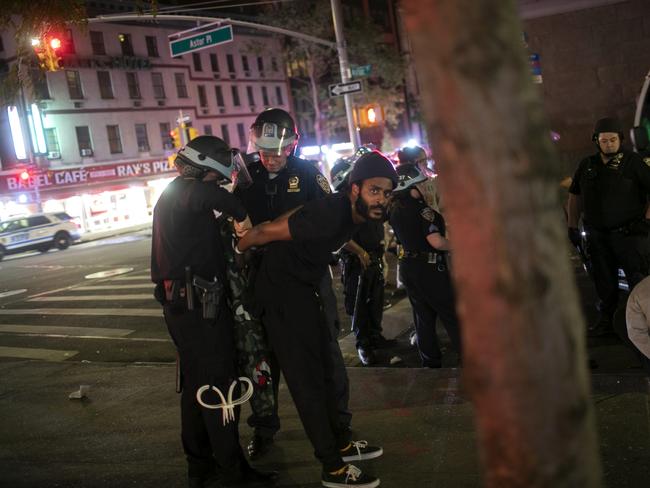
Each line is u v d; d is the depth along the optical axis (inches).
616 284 223.3
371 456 138.4
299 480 135.4
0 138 1455.5
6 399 221.6
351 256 236.7
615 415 143.5
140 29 1663.4
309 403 124.6
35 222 1072.8
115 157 1601.9
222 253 132.2
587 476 31.4
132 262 704.4
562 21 382.0
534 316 29.7
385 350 249.4
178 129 1344.7
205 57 1843.0
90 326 369.1
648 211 211.5
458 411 158.9
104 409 199.3
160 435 171.5
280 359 126.7
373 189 115.3
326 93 1863.9
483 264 29.8
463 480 125.7
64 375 245.3
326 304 144.6
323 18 1733.5
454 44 28.8
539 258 29.5
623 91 382.6
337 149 1493.6
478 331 30.7
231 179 133.6
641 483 115.9
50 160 1466.5
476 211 29.6
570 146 393.1
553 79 390.6
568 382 30.5
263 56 2027.6
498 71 28.7
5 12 192.7
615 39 378.3
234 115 1921.8
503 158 29.0
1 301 522.6
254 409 141.5
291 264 123.6
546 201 29.7
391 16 2513.5
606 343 219.6
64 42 358.9
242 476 133.7
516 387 30.2
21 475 154.3
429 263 187.3
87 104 1542.8
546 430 30.5
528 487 30.9
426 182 187.8
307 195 153.9
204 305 127.0
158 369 239.9
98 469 153.5
